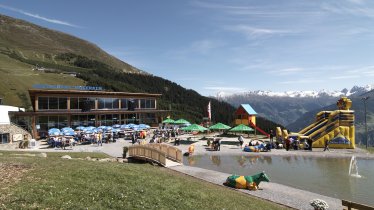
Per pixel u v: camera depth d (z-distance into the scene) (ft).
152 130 220.84
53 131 148.25
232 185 72.43
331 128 147.33
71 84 445.78
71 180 47.57
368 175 89.76
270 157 122.83
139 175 58.18
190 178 78.54
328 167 101.91
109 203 39.68
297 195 66.28
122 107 226.79
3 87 324.60
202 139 184.14
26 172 50.88
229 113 622.95
